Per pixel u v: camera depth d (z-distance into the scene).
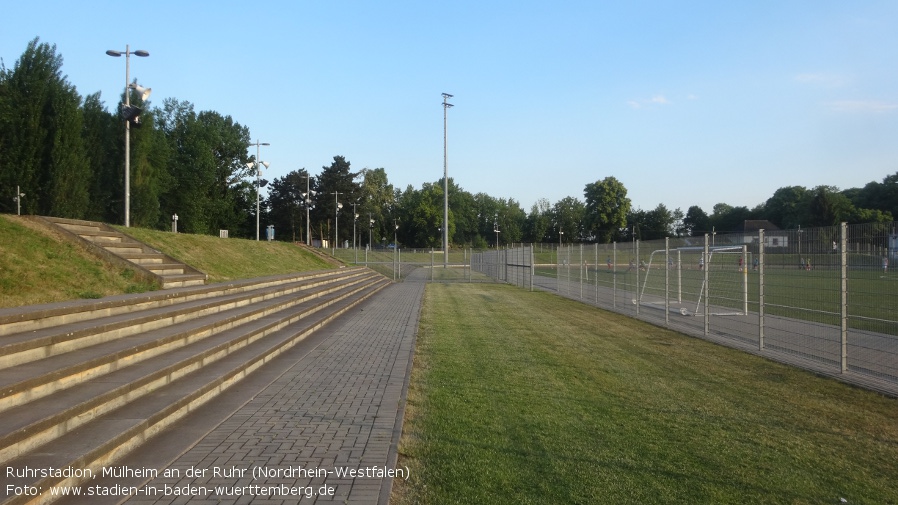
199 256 15.64
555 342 11.85
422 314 17.06
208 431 5.59
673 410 6.69
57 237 10.40
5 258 8.69
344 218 82.38
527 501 4.21
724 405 6.94
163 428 5.55
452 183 121.50
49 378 5.19
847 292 8.62
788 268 10.03
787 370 9.03
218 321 9.30
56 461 4.06
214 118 70.69
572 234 99.25
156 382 6.30
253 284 14.12
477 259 51.78
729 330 11.91
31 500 3.56
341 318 15.52
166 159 55.03
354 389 7.46
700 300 13.54
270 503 4.02
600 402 7.02
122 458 4.76
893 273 7.84
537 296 24.94
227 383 7.32
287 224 78.62
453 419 6.24
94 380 5.81
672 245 15.33
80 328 6.61
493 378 8.35
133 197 43.56
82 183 35.59
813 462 5.09
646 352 10.67
